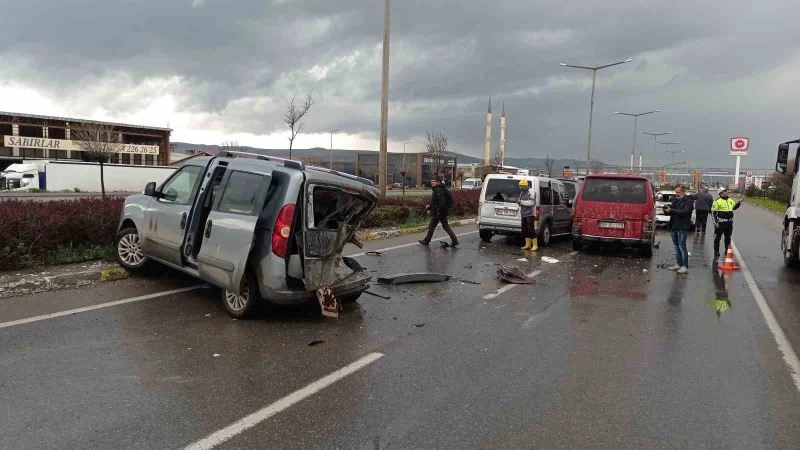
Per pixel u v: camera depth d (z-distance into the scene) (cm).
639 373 490
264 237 589
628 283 938
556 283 917
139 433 351
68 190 4750
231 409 391
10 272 747
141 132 7181
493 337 589
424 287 838
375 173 10988
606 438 366
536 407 411
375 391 433
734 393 449
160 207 712
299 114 2408
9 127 6144
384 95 1755
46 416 368
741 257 1340
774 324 680
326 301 625
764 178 9594
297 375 459
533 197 1317
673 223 1078
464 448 347
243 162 636
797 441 368
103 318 591
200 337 547
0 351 483
